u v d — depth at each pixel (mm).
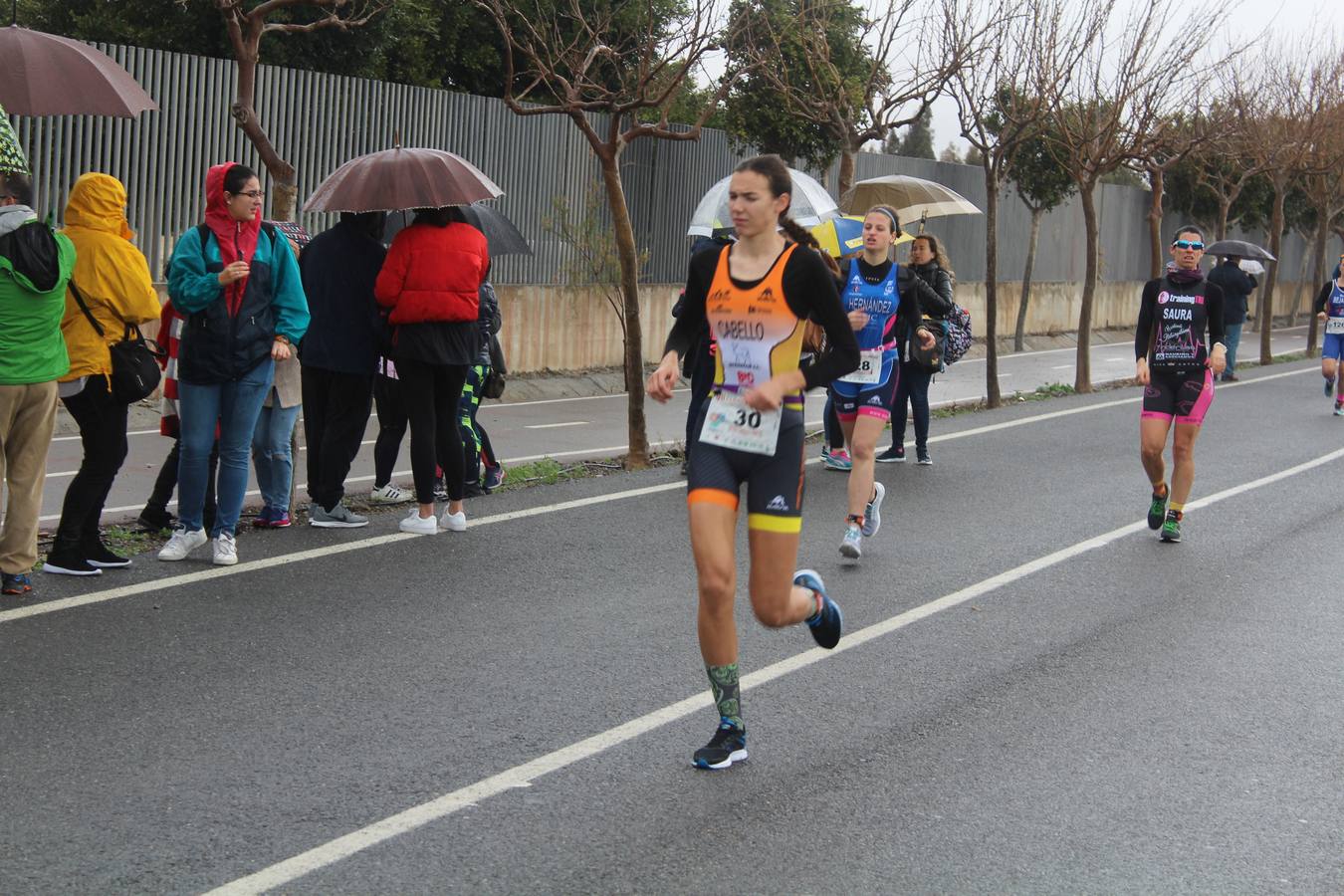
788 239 5125
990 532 9273
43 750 4871
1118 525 9641
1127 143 19250
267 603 6773
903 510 9914
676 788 4785
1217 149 26203
